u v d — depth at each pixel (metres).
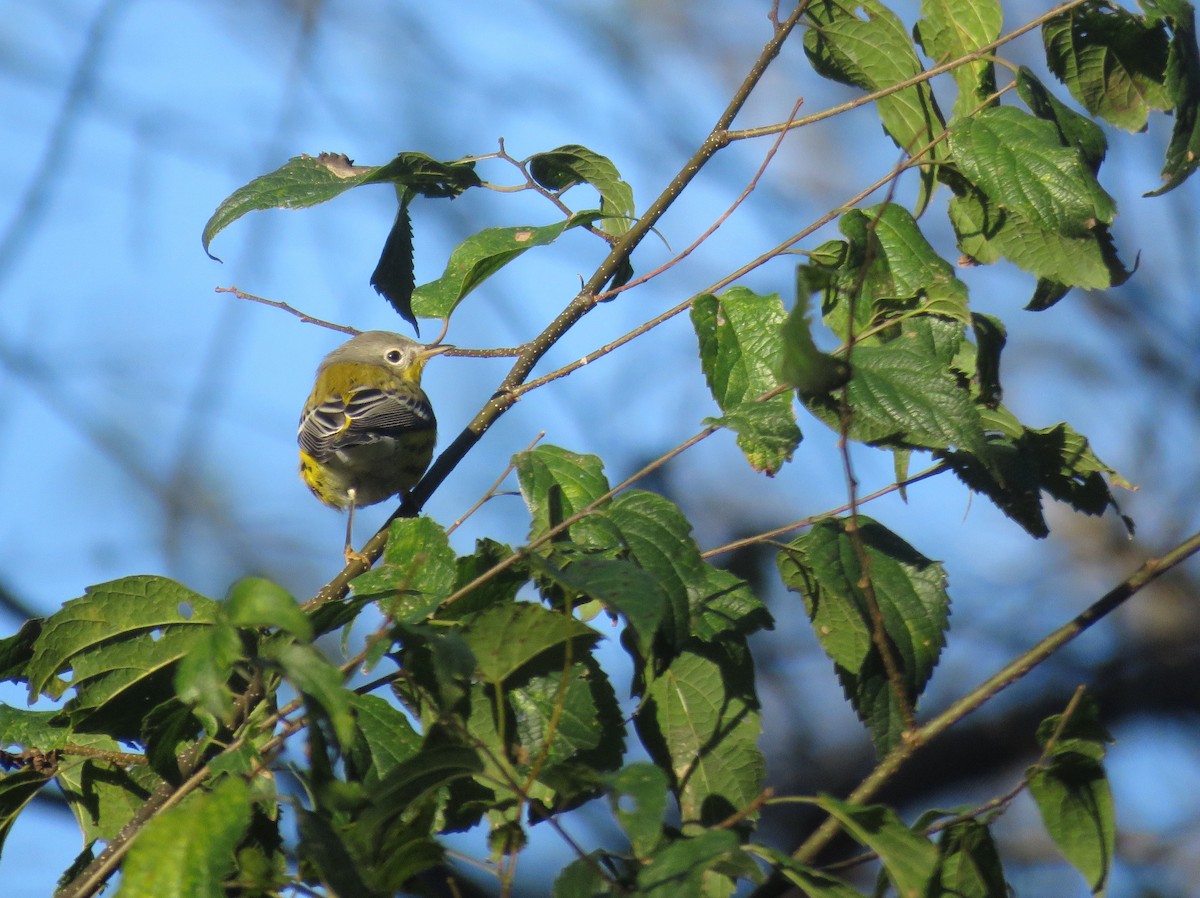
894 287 6.95
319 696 4.66
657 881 4.55
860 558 5.91
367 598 5.80
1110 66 7.77
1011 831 14.37
